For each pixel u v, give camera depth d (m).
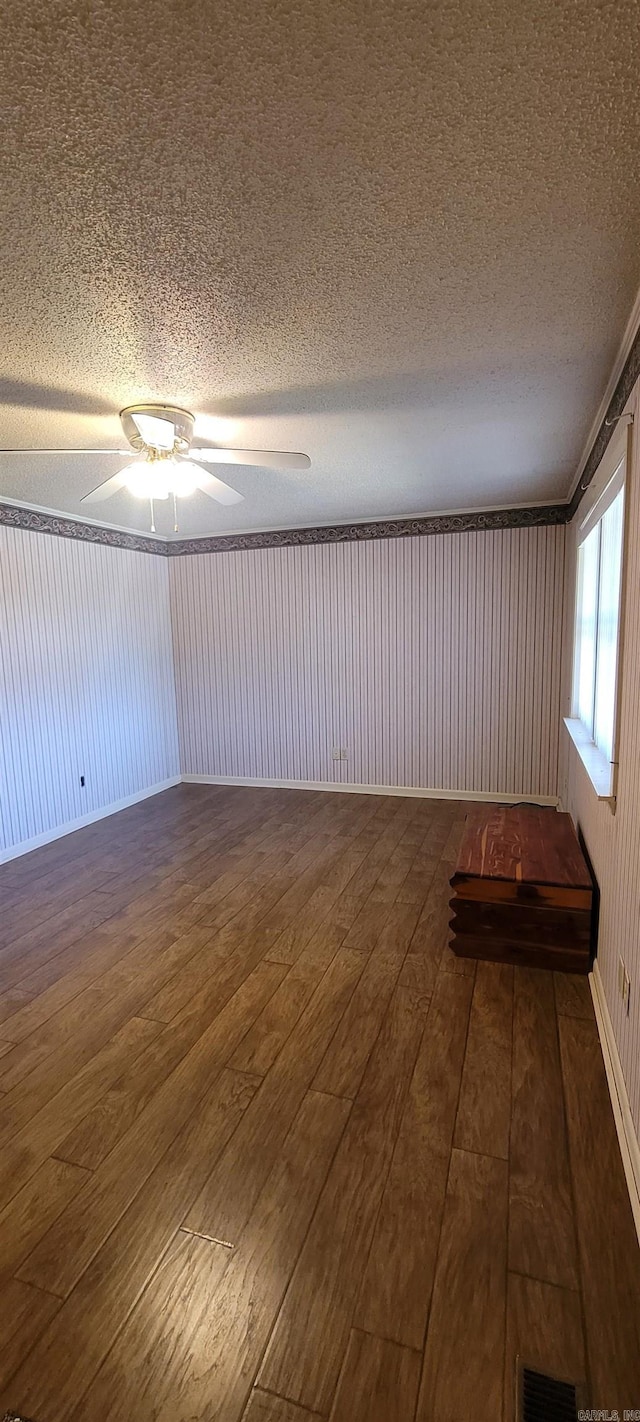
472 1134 1.72
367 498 4.15
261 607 5.42
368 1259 1.38
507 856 2.79
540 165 1.16
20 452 2.38
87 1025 2.25
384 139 1.10
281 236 1.37
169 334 1.82
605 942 2.22
